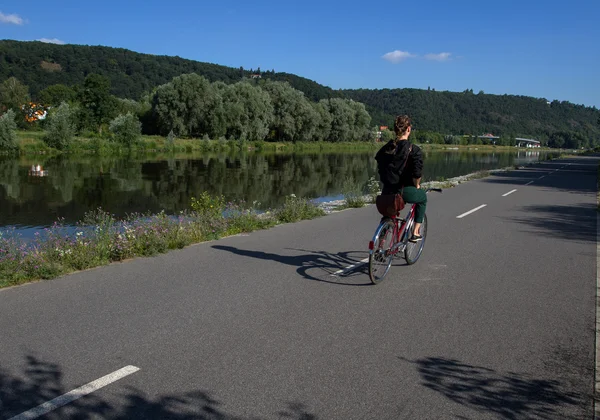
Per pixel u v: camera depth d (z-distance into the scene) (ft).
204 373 11.30
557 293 18.17
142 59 629.51
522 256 24.38
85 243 22.63
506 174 103.91
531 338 13.87
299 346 12.96
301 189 82.17
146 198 68.95
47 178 92.02
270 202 64.39
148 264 21.57
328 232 30.58
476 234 30.55
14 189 75.82
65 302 16.06
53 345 12.62
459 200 51.11
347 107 311.27
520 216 39.04
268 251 24.67
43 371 11.17
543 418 9.82
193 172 112.57
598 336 14.08
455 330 14.37
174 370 11.41
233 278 19.44
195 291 17.57
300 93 279.08
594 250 25.94
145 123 237.45
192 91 221.66
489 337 13.88
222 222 31.07
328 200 65.62
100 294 16.99
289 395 10.44
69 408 9.67
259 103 241.55
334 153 245.04
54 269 19.21
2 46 499.51
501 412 10.00
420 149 19.45
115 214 54.60
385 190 19.90
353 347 12.98
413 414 9.84
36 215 53.67
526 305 16.75
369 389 10.78
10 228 45.16
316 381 11.08
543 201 50.78
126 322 14.37
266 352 12.53
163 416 9.50
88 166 121.70
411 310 16.06
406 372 11.63
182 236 26.20
